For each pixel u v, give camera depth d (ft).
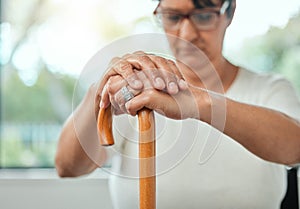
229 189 4.62
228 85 4.93
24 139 9.97
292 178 5.66
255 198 4.66
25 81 9.95
